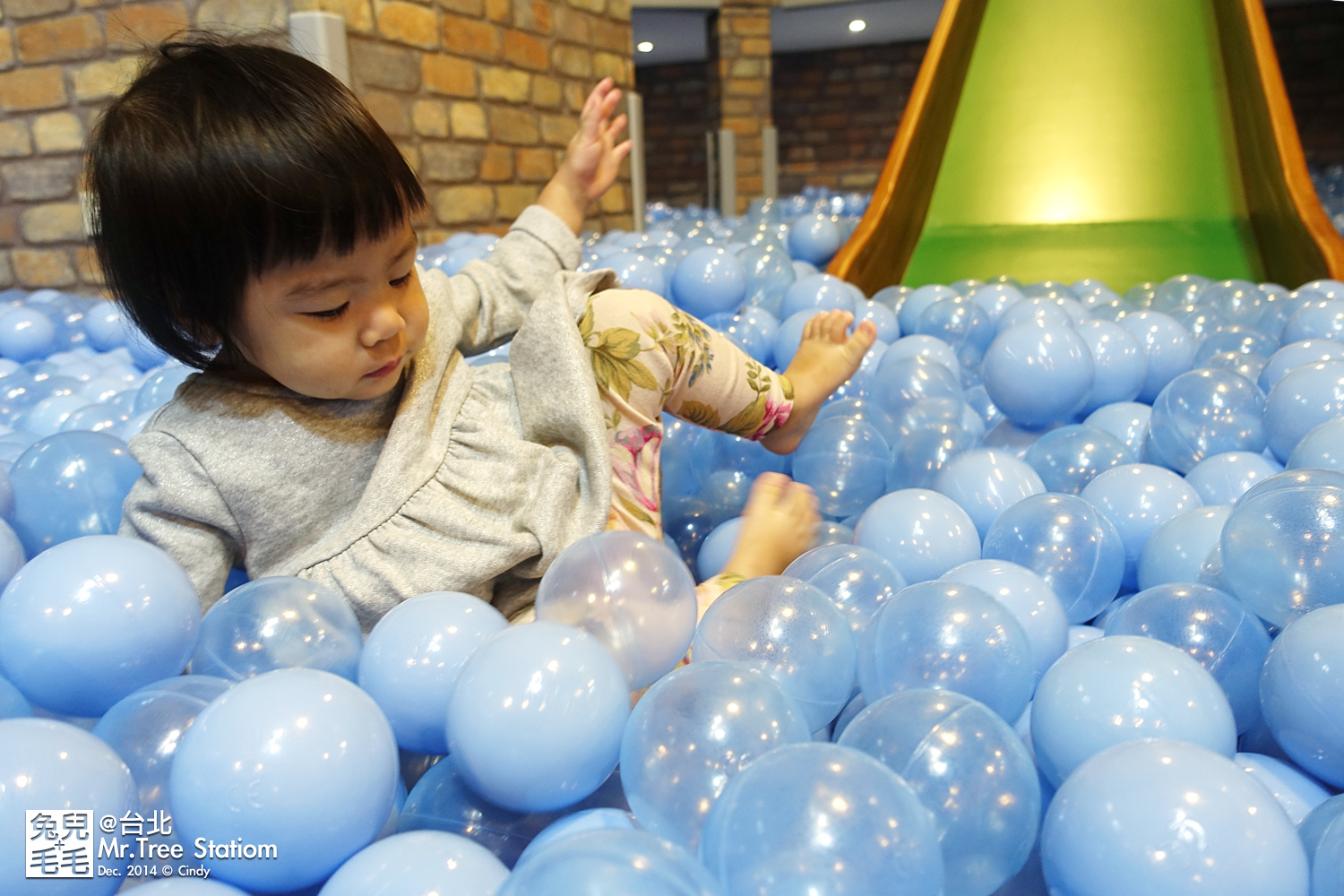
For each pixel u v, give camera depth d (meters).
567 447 1.03
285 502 0.91
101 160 0.82
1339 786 0.68
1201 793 0.51
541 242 1.27
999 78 3.04
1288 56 8.21
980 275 2.76
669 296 2.22
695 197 9.73
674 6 6.95
